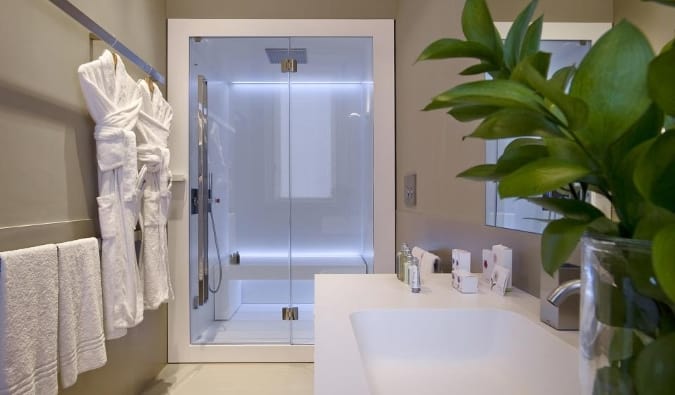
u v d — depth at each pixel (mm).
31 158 1333
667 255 290
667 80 301
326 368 680
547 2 947
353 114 3381
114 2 1919
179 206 2576
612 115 361
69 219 1539
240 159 3371
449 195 1599
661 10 642
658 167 316
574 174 353
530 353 851
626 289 374
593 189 442
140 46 2219
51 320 1280
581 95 373
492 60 541
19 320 1154
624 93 358
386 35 2648
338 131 3395
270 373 2451
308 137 3400
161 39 2516
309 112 3393
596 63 369
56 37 1470
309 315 3199
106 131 1635
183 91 2584
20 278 1164
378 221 2695
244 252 3379
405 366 936
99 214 1644
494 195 1252
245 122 3361
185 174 2576
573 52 854
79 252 1442
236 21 2604
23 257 1179
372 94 2838
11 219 1242
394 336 979
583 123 340
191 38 2635
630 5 714
